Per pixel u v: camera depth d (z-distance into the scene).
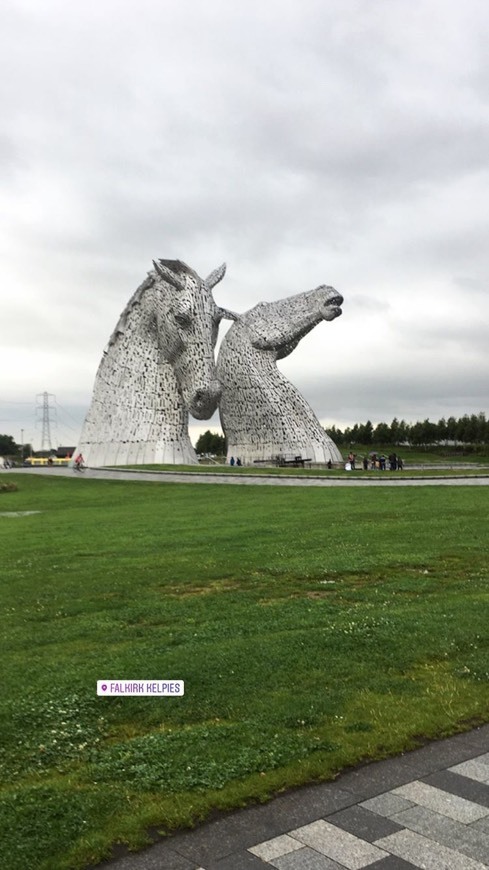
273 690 7.00
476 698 6.67
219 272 57.47
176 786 5.14
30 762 5.75
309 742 5.77
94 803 4.96
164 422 58.69
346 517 21.64
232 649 8.27
